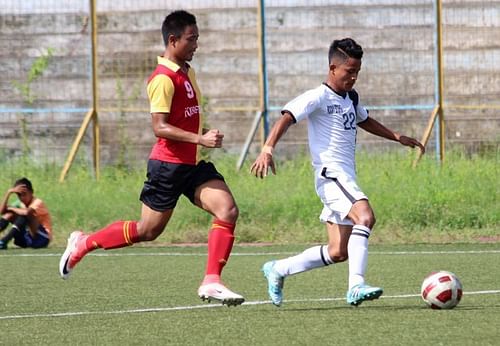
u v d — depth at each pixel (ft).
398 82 162.20
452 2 162.20
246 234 128.67
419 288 85.56
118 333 63.93
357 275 70.59
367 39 161.89
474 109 162.81
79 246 75.77
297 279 92.53
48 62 163.22
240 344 59.21
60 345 60.13
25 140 160.97
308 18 161.27
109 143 160.97
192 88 70.85
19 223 123.95
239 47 162.40
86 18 163.02
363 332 62.49
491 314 69.21
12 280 94.12
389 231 129.29
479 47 162.71
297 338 60.80
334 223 73.67
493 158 160.76
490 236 128.47
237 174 151.74
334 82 73.97
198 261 109.29
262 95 156.97
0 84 163.32
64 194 142.41
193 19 70.64
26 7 163.22
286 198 137.80
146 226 72.28
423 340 59.31
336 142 73.61
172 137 68.49
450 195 138.72
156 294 83.66
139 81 162.20
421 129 162.81
